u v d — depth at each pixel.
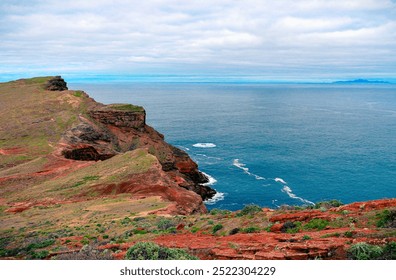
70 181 63.56
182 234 23.73
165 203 47.66
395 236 14.98
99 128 93.81
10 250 28.50
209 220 25.67
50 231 35.66
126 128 97.12
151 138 98.81
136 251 15.77
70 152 84.00
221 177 99.94
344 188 88.38
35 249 27.61
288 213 22.11
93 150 86.38
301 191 87.19
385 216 17.94
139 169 63.56
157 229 27.58
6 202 57.66
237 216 26.17
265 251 15.77
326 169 105.50
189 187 81.69
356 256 13.73
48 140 88.25
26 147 85.06
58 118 98.00
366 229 16.83
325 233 17.31
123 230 30.03
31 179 69.00
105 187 59.22
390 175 98.38
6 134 91.88
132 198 54.06
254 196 84.50
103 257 17.11
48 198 57.00
